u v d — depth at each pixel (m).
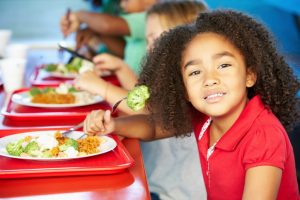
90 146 1.28
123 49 3.27
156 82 1.50
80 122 1.58
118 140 1.37
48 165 1.17
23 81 2.26
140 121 1.52
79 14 3.20
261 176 1.13
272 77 1.38
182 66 1.40
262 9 2.66
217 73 1.28
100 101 1.87
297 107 1.48
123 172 1.16
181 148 1.86
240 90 1.29
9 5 5.71
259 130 1.21
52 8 5.77
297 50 2.38
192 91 1.31
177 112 1.51
